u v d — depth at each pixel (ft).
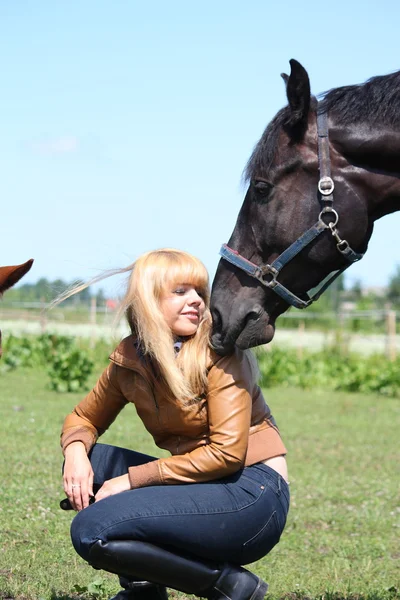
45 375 53.16
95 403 11.09
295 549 16.35
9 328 79.20
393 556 16.21
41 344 58.44
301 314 88.48
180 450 10.47
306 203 10.64
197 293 10.50
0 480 20.61
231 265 10.73
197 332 10.26
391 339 61.67
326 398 48.08
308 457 27.58
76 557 14.60
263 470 10.33
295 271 10.75
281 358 57.06
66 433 11.01
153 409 10.35
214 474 9.87
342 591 13.33
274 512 10.17
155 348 9.87
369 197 10.94
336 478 23.93
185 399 9.97
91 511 9.75
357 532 17.95
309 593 13.16
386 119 10.74
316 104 11.18
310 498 21.04
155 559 9.65
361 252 11.07
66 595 12.26
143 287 10.12
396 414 41.04
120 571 9.75
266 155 10.71
